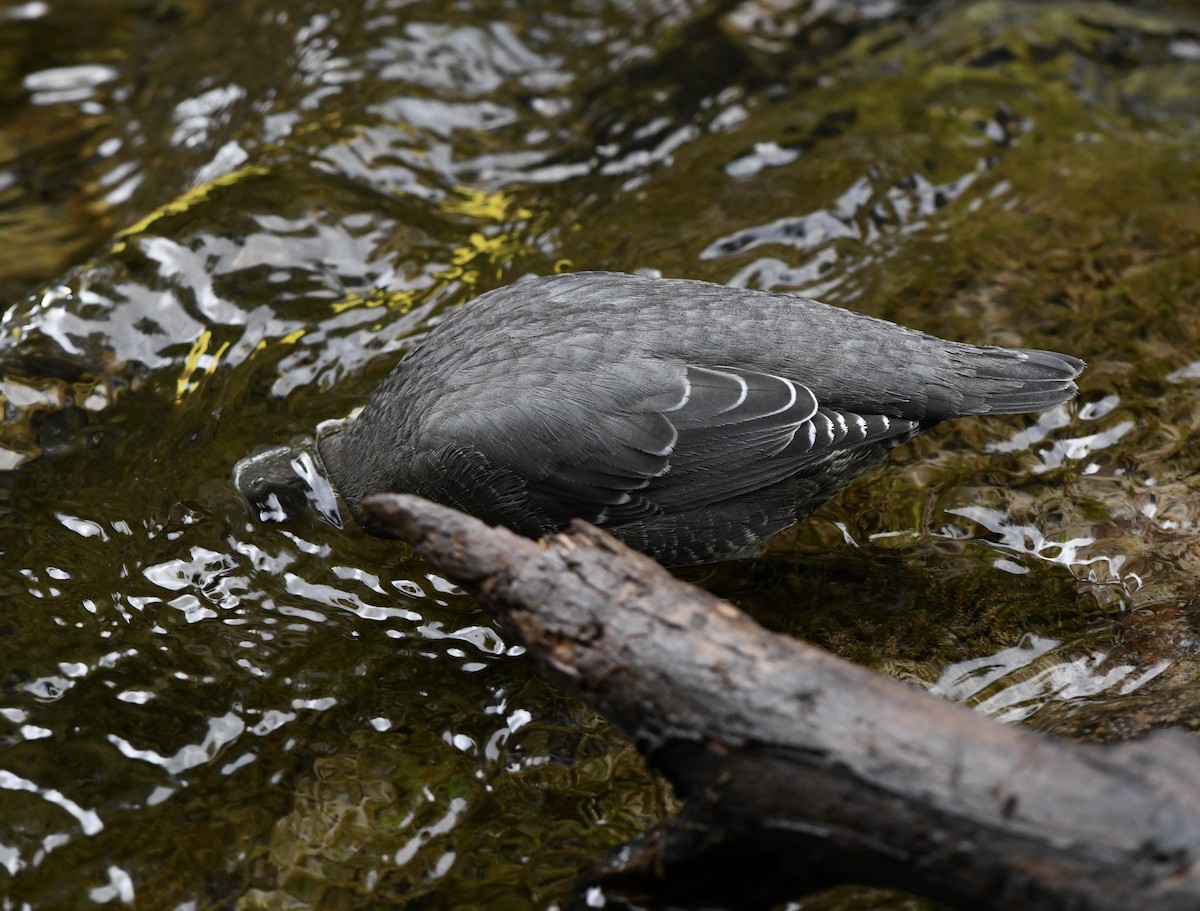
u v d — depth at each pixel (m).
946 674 3.51
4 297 5.47
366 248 5.18
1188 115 5.95
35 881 3.07
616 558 2.75
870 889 2.96
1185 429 4.28
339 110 5.93
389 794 3.27
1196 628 3.51
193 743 3.39
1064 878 2.37
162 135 6.28
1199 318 4.71
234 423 4.46
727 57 6.48
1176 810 2.36
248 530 4.06
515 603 2.76
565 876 3.04
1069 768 2.42
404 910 3.00
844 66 6.45
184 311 4.86
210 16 6.96
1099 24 6.63
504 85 6.25
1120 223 5.21
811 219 5.34
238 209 5.21
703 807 2.67
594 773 3.32
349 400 4.55
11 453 4.34
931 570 3.89
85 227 5.89
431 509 2.85
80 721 3.44
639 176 5.74
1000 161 5.63
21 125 6.45
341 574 3.94
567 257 5.21
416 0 6.73
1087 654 3.52
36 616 3.74
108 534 4.04
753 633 2.65
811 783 2.52
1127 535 3.93
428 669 3.64
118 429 4.45
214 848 3.14
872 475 4.28
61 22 7.05
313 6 6.76
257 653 3.66
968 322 4.77
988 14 6.75
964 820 2.42
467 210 5.48
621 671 2.66
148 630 3.71
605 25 6.68
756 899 2.86
